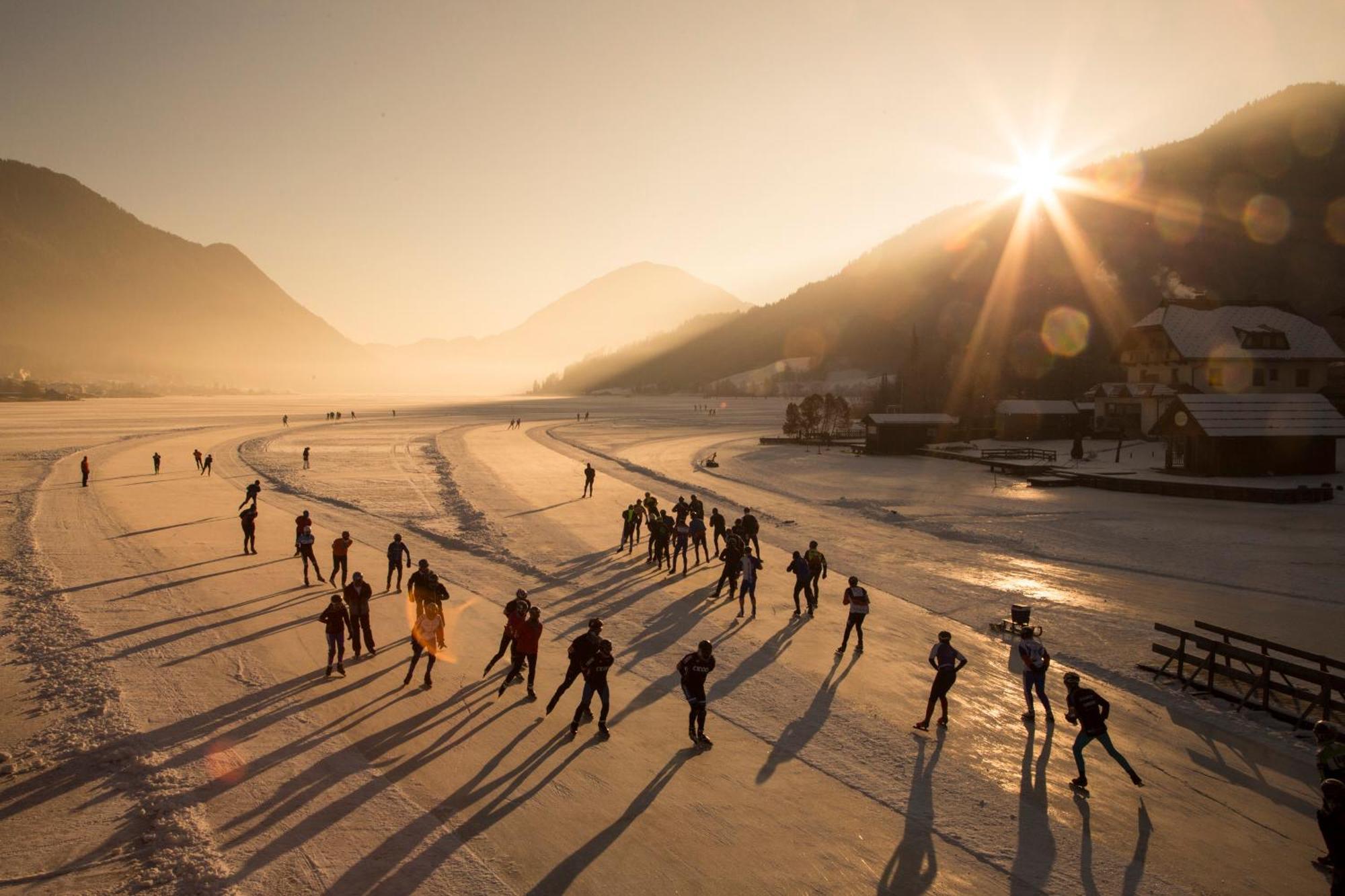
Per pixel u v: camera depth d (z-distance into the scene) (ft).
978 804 36.50
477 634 60.54
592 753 40.55
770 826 34.09
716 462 211.61
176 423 381.40
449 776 37.63
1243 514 126.11
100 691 47.06
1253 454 166.40
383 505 130.72
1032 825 34.81
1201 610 71.31
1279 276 580.30
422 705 46.06
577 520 116.47
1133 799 37.32
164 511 121.08
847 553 96.48
